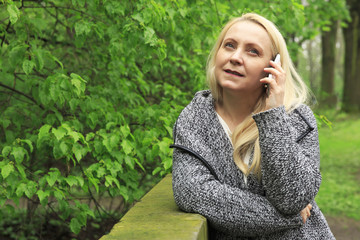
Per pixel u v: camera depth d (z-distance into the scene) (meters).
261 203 1.43
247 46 1.53
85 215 2.62
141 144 2.88
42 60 2.42
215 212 1.43
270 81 1.47
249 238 1.51
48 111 3.08
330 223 6.46
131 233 1.28
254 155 1.52
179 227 1.32
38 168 3.30
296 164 1.40
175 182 1.53
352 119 19.39
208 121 1.60
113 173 2.60
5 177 2.25
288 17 3.64
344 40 22.00
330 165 10.92
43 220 4.10
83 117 2.96
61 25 3.93
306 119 1.57
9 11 2.21
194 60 3.91
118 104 3.38
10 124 2.98
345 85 21.88
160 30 2.94
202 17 3.27
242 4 4.83
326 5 6.38
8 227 4.95
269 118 1.42
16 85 3.46
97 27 2.94
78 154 2.43
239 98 1.58
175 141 1.61
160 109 3.22
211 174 1.53
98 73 3.48
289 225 1.44
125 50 2.83
